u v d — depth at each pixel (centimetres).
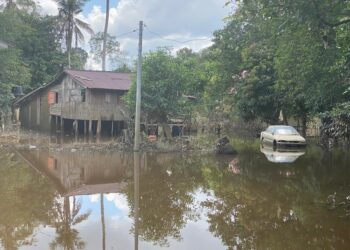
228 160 1748
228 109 3522
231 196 1076
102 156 1856
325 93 1388
